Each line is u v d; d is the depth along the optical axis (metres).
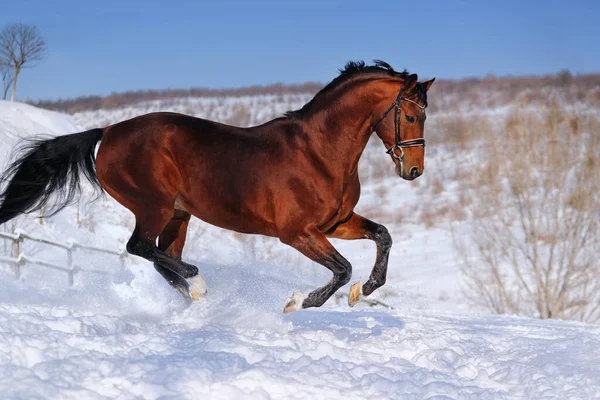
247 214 7.26
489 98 93.31
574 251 20.23
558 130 21.95
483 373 6.53
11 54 25.91
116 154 7.85
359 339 7.59
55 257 16.72
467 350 7.60
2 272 13.59
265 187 7.11
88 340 5.90
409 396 5.56
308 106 7.23
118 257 17.86
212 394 5.00
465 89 103.38
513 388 6.16
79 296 9.63
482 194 24.06
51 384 4.75
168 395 4.84
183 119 7.76
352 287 7.25
